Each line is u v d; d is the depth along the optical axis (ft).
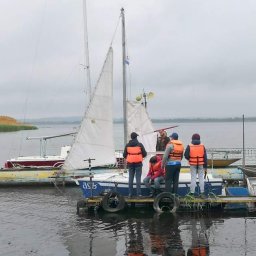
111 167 72.23
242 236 40.70
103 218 48.26
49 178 72.69
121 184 53.57
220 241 39.19
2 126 443.32
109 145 58.03
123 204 50.62
